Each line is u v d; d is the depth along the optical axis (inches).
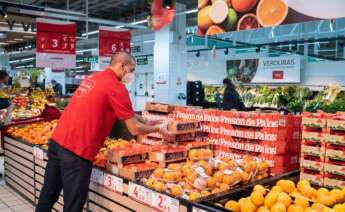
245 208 86.5
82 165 111.6
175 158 123.6
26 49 456.1
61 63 366.3
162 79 462.6
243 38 671.8
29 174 179.5
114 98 112.0
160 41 464.1
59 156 113.2
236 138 127.3
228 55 694.5
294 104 368.2
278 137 115.3
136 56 778.8
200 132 140.7
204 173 105.6
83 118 111.3
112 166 120.4
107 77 115.7
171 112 153.8
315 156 108.4
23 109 312.3
